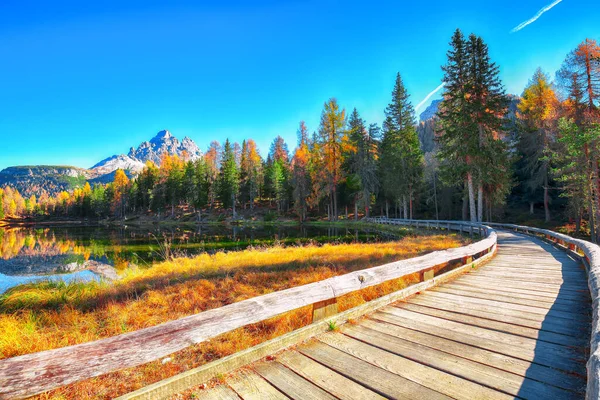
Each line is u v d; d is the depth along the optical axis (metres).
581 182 24.09
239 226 51.12
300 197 52.72
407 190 40.78
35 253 23.28
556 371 3.01
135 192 88.19
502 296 5.82
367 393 2.74
